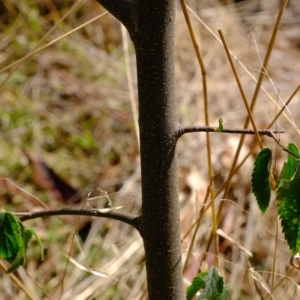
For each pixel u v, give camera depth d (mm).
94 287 1024
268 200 677
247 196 1283
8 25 1647
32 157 1304
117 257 1083
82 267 871
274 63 1770
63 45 1617
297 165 652
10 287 1048
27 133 1373
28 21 1650
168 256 711
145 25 649
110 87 1543
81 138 1381
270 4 2012
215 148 1402
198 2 1948
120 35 1719
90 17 1721
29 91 1495
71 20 1699
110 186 1292
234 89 1616
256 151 1354
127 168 1334
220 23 1876
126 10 648
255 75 1690
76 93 1509
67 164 1316
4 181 1233
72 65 1591
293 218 656
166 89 667
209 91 1606
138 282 1050
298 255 759
